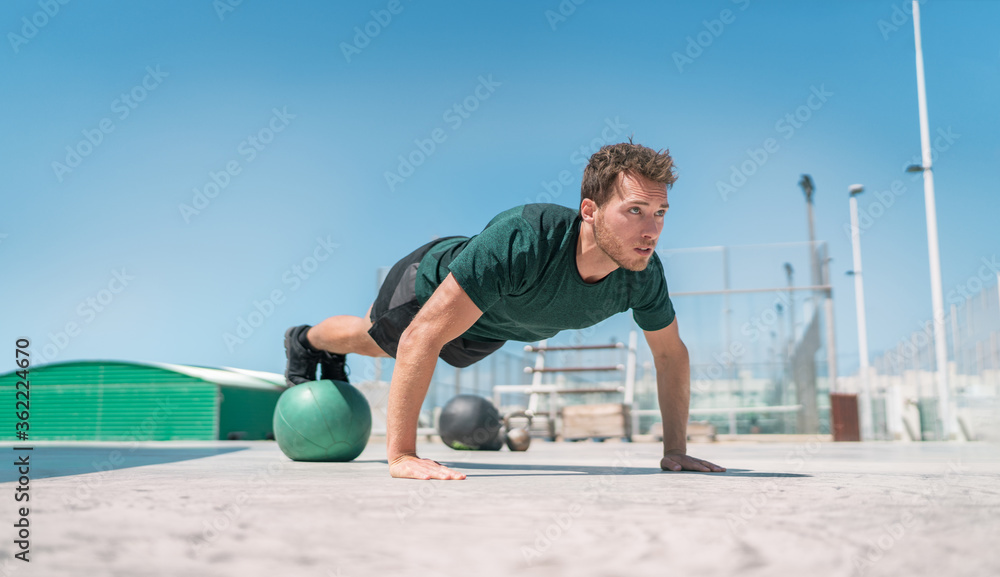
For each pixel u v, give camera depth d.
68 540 0.94
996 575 0.77
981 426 11.26
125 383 16.34
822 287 11.72
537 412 11.98
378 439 11.68
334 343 3.86
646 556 0.87
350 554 0.87
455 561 0.84
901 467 3.16
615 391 11.63
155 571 0.77
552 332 3.11
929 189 13.72
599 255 2.56
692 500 1.51
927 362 13.95
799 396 11.68
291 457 3.81
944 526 1.10
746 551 0.90
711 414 11.91
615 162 2.42
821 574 0.78
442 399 11.73
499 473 2.67
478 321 3.00
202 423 15.91
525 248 2.50
